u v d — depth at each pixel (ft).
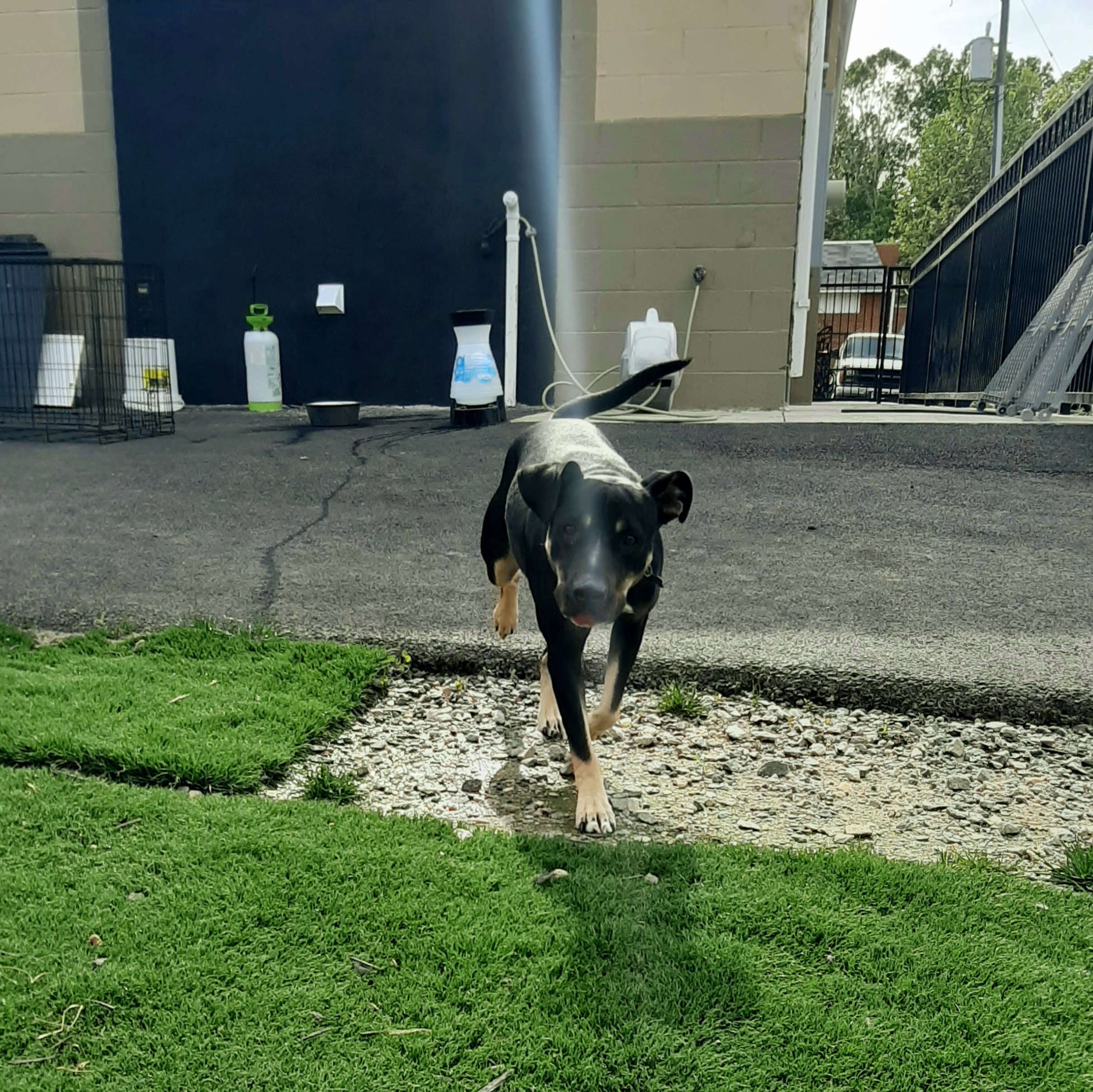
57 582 14.89
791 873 8.02
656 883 7.86
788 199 29.96
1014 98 170.81
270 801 9.06
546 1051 6.05
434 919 7.27
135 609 13.71
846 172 204.44
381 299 33.12
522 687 12.17
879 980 6.73
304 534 17.67
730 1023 6.32
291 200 32.96
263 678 11.67
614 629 9.75
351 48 31.68
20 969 6.65
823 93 37.76
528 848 8.32
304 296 33.50
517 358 32.50
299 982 6.59
